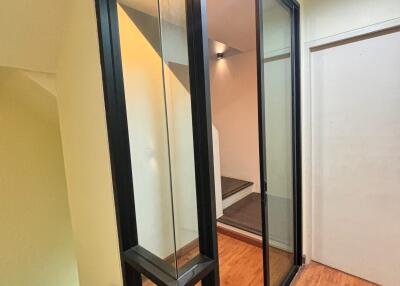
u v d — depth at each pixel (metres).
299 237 2.10
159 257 1.00
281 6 1.72
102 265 1.20
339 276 1.95
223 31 2.46
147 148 1.08
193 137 0.94
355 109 1.77
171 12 0.95
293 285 1.89
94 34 0.99
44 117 2.05
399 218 1.67
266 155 1.60
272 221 1.73
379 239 1.77
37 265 2.26
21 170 2.08
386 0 1.54
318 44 1.84
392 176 1.66
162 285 0.85
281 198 1.87
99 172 1.10
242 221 2.68
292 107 1.97
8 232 2.05
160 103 1.05
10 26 1.06
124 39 1.07
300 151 2.01
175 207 1.01
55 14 1.12
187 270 0.89
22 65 1.22
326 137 1.92
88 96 1.09
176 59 0.96
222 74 3.66
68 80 1.25
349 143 1.82
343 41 1.76
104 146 1.04
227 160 3.78
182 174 0.99
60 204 2.37
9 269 2.09
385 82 1.62
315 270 2.04
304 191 2.07
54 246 2.37
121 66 1.02
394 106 1.61
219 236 2.71
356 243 1.88
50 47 1.23
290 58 1.90
